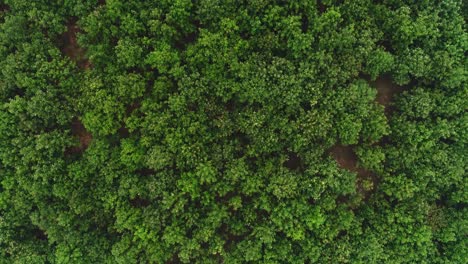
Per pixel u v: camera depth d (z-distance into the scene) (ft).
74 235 94.07
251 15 91.76
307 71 89.25
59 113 91.71
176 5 89.71
